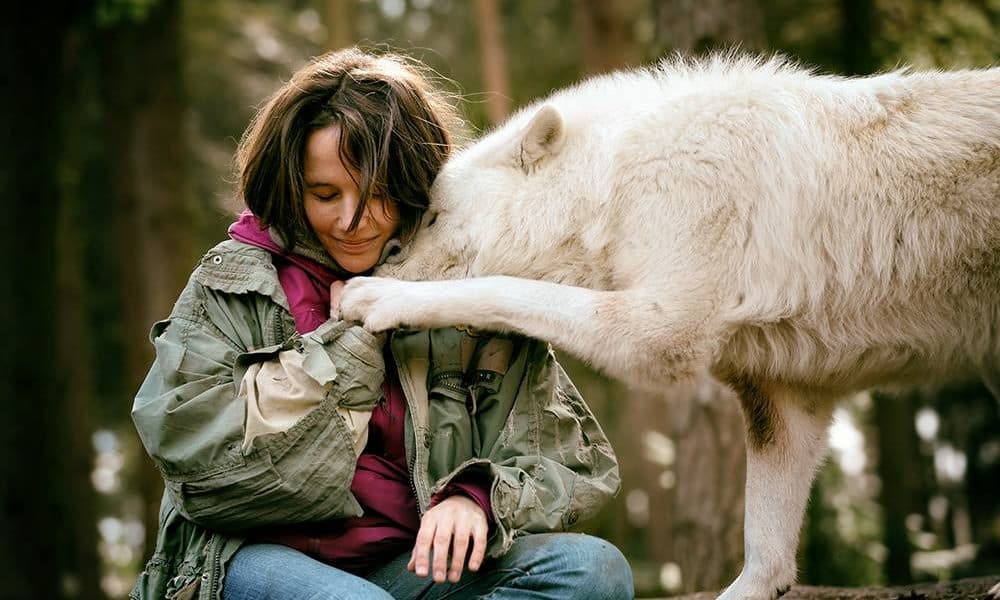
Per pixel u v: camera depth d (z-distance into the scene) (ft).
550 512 8.09
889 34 26.94
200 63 48.55
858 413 39.06
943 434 49.73
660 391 10.44
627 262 10.27
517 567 7.86
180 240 35.50
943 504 51.11
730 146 10.26
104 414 49.88
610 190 10.33
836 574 25.49
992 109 10.58
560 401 8.95
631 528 45.44
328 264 8.85
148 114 35.53
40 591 32.45
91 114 46.16
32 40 33.50
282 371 7.79
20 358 32.71
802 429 11.03
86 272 48.11
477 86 47.78
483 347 8.76
